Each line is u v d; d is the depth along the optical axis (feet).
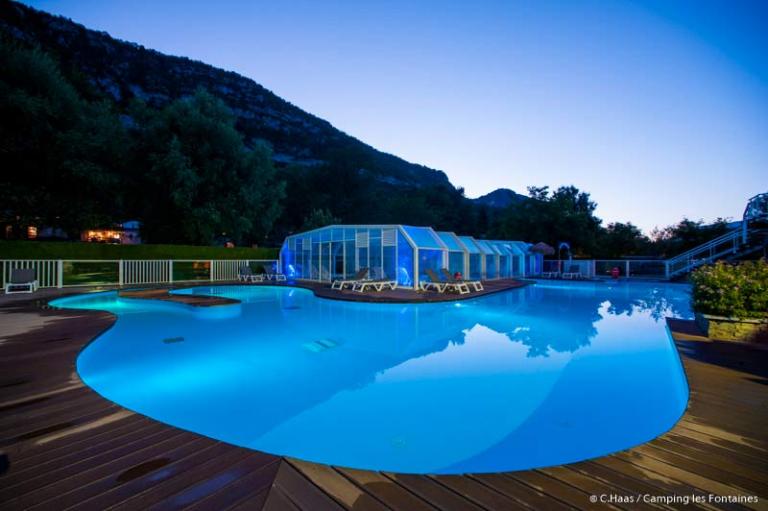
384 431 12.14
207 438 9.16
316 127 427.33
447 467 10.12
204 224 76.13
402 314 35.14
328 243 64.64
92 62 285.84
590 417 12.97
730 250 67.87
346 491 6.93
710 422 9.98
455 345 23.22
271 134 352.08
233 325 29.84
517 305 41.47
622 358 20.16
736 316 20.56
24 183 63.87
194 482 7.20
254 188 89.76
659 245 103.55
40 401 11.66
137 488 6.98
